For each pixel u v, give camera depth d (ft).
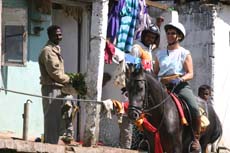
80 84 41.91
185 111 33.60
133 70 31.35
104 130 48.80
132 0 47.78
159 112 32.19
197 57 58.03
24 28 44.83
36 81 45.68
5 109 44.01
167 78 34.17
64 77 38.65
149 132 32.35
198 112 33.73
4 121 43.93
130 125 44.29
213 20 57.31
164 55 34.65
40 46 45.98
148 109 31.78
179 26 34.50
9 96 44.24
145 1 50.19
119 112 40.27
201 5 57.98
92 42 44.11
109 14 46.83
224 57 58.44
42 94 38.75
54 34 38.50
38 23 45.68
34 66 45.60
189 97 33.83
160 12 54.70
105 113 39.96
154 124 32.30
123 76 45.98
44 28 46.11
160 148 32.48
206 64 57.52
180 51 34.55
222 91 58.13
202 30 57.82
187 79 33.94
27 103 38.81
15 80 44.57
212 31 57.31
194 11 58.39
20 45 44.78
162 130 32.40
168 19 53.83
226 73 58.54
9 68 44.32
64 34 48.49
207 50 57.52
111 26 46.68
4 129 43.91
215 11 57.41
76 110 40.86
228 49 58.85
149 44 42.63
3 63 44.01
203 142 37.91
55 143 38.75
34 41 45.70
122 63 46.01
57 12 48.21
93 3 44.29
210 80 57.21
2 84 43.96
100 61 43.91
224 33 58.49
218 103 57.57
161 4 54.03
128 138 44.32
